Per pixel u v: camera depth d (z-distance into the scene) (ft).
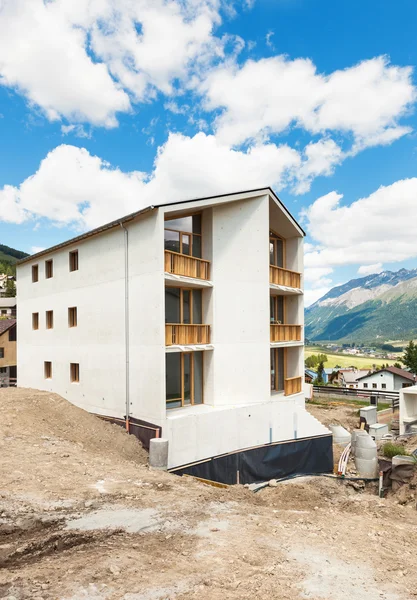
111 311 52.49
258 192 54.90
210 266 53.62
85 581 15.90
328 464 56.34
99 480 29.09
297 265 67.56
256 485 49.21
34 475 28.43
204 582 16.25
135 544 19.54
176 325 47.93
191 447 44.86
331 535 22.35
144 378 46.57
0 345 121.49
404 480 46.80
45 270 68.95
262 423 51.57
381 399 107.34
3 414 42.14
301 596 15.79
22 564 17.54
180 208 47.60
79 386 58.44
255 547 19.86
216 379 52.49
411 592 16.74
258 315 54.60
